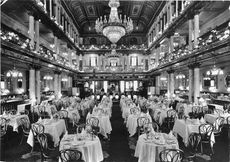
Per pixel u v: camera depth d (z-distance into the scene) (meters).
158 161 4.75
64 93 24.30
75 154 4.30
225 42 9.27
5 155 5.89
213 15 15.84
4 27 9.90
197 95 12.82
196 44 12.66
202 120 7.01
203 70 19.27
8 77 16.14
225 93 15.59
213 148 6.52
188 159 5.46
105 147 6.72
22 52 11.29
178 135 7.66
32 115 10.52
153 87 23.09
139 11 26.02
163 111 9.88
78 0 21.78
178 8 17.42
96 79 28.05
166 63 18.75
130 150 6.41
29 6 12.51
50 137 5.98
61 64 18.98
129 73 27.95
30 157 5.74
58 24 19.08
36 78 13.91
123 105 13.66
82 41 31.39
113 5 12.73
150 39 28.69
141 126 7.30
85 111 12.76
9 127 8.44
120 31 12.66
